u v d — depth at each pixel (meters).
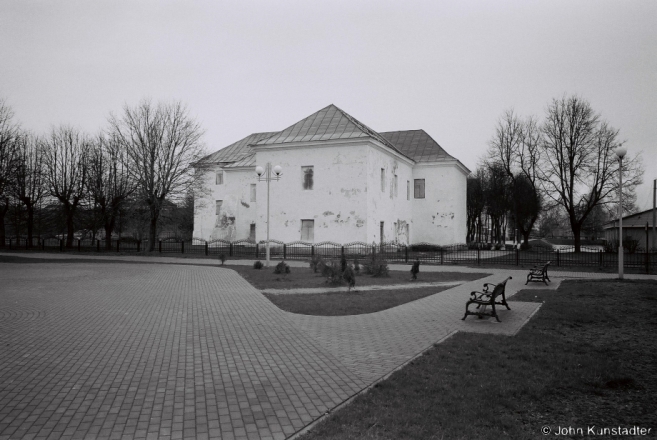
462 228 45.00
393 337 8.59
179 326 9.54
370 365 6.79
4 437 4.37
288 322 9.97
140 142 36.50
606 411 5.00
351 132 32.25
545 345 7.77
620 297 13.28
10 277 19.00
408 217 40.91
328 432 4.37
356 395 5.53
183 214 48.66
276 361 7.02
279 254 31.50
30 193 42.97
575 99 39.25
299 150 32.91
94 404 5.24
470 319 10.30
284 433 4.49
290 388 5.79
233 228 42.75
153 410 5.06
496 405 5.06
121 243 48.97
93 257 31.77
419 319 10.30
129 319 10.25
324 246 31.47
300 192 32.78
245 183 42.38
